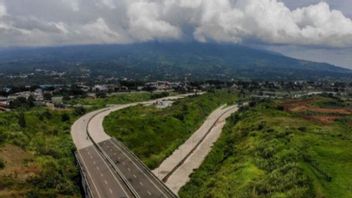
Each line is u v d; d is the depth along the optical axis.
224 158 101.69
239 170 80.56
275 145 88.81
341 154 78.88
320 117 150.88
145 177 87.31
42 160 89.50
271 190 64.75
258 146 93.38
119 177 87.31
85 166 96.12
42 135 124.69
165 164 103.75
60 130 139.12
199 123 169.25
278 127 113.38
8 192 70.88
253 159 85.50
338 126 128.62
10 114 135.00
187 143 131.00
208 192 75.19
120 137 129.75
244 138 115.19
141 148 120.56
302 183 63.84
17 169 80.44
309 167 70.75
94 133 136.50
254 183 69.81
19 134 107.25
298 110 171.00
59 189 77.81
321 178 66.69
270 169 76.69
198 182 87.50
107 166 96.44
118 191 77.50
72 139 127.69
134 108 194.25
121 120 149.38
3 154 86.44
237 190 69.38
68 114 167.38
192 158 111.75
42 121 143.50
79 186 83.62
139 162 100.19
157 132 139.50
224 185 75.00
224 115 194.62
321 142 89.06
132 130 138.75
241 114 167.75
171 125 150.00
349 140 94.38
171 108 190.12
